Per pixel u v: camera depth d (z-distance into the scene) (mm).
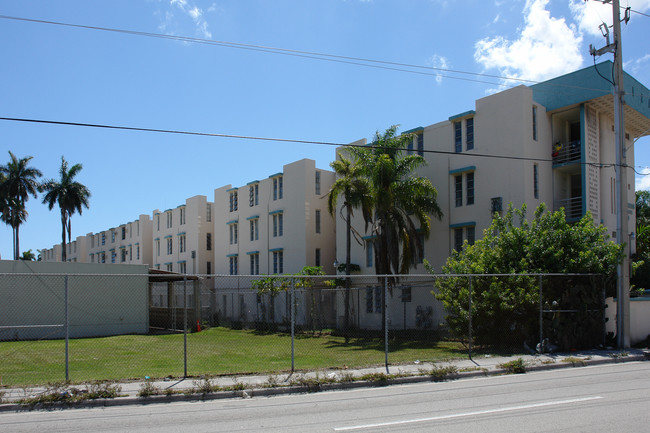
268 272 35906
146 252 56906
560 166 22875
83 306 23781
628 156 27188
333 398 9008
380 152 22219
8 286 22234
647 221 37062
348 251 23062
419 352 15398
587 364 12594
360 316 27766
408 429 6531
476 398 8586
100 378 10992
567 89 23047
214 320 32625
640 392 8852
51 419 7621
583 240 15672
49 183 50781
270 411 7973
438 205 24031
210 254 45688
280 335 24609
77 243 76188
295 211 33625
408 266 21375
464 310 15344
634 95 24203
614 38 15492
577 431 6262
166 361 14320
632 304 16156
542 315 14398
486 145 23016
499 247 16312
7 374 11797
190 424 7172
